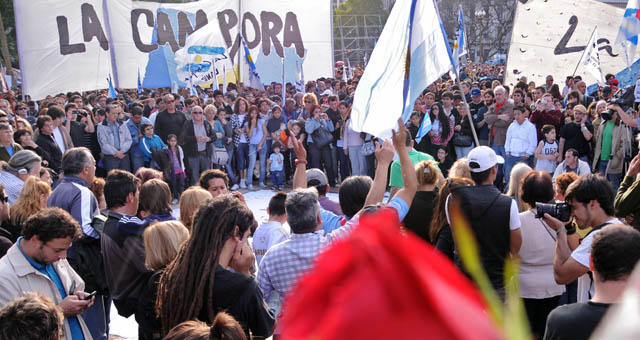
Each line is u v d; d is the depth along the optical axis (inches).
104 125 388.5
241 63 618.8
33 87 519.2
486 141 405.1
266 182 489.1
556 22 495.2
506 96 426.3
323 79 697.0
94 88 557.0
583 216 124.8
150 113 489.4
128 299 130.3
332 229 158.7
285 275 112.8
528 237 139.3
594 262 83.6
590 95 486.3
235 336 74.6
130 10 579.8
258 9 615.8
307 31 625.0
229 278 98.1
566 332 82.7
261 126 460.4
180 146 417.1
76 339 124.8
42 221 115.7
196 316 97.2
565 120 379.9
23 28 511.8
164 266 120.3
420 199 160.7
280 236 150.9
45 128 309.1
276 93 642.8
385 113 167.2
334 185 459.2
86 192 164.6
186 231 124.7
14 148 261.4
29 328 85.7
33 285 117.4
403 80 167.6
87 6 543.5
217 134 434.3
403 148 122.6
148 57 582.2
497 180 399.9
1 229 155.9
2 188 158.9
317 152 447.8
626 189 154.2
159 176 204.2
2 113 261.1
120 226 132.7
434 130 395.5
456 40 476.1
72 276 131.4
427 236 159.8
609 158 339.0
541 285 139.2
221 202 102.5
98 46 555.2
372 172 438.0
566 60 494.3
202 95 655.8
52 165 310.3
